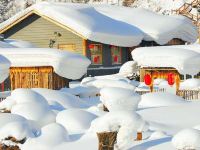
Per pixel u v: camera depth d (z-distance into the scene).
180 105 18.78
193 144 10.36
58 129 12.66
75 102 20.08
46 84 24.83
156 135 12.53
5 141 12.12
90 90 24.78
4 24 40.31
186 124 14.84
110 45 39.00
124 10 47.03
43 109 15.17
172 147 11.12
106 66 38.59
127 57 41.03
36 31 39.62
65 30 38.25
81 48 37.62
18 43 34.31
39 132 13.02
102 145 11.33
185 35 47.16
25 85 25.14
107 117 11.43
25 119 14.15
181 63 23.53
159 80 27.06
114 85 24.80
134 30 41.75
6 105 16.92
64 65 24.72
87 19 38.78
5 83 26.16
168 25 44.38
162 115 16.42
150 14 47.41
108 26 39.59
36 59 24.80
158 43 41.81
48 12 38.19
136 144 11.62
